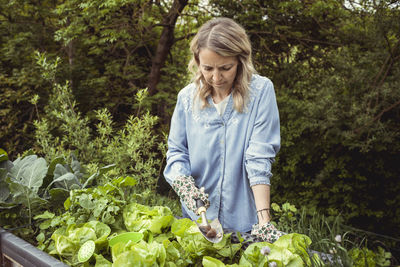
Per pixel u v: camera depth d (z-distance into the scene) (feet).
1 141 19.56
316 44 19.86
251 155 4.53
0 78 19.83
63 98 11.47
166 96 18.84
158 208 4.55
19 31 21.42
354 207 16.16
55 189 4.97
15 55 20.13
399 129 15.11
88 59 21.80
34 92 19.93
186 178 4.76
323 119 15.97
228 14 19.35
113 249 3.57
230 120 4.69
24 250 3.71
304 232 6.51
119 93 20.97
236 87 4.63
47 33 21.89
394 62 15.40
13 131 19.85
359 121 14.33
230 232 4.24
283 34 19.16
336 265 3.38
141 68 21.99
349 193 16.61
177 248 3.91
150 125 10.20
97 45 20.89
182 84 19.74
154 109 20.13
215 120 4.73
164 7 20.75
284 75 19.56
